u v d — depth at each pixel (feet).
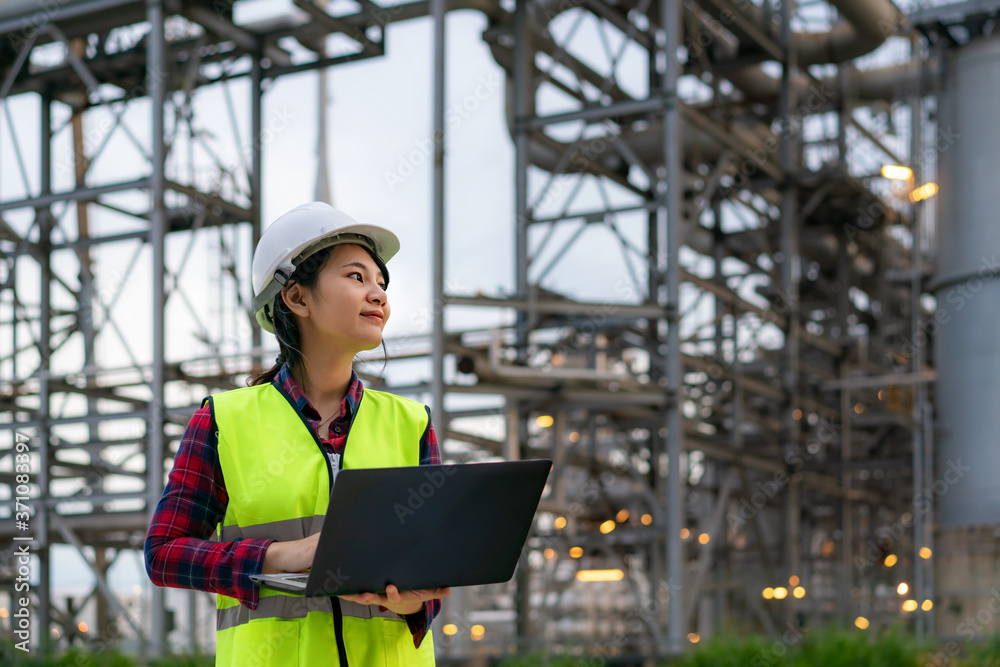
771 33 75.92
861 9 72.38
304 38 72.28
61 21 67.51
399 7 67.21
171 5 65.21
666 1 63.36
